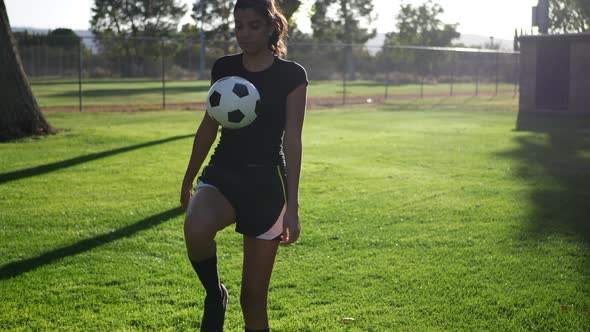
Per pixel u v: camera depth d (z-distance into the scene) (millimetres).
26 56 49188
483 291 4477
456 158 11391
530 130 16359
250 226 2975
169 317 3955
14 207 7094
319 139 14266
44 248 5469
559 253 5445
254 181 2979
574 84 22328
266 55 3078
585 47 22062
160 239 5859
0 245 5543
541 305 4199
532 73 23219
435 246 5672
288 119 3004
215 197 2938
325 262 5164
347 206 7359
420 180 9180
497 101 30188
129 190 8148
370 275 4832
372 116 21000
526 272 4922
